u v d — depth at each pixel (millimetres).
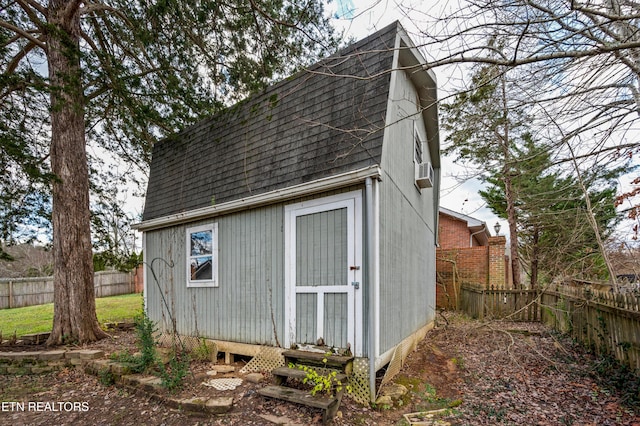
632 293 4715
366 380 3900
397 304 5086
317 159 4859
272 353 4883
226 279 5840
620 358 4520
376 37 5141
